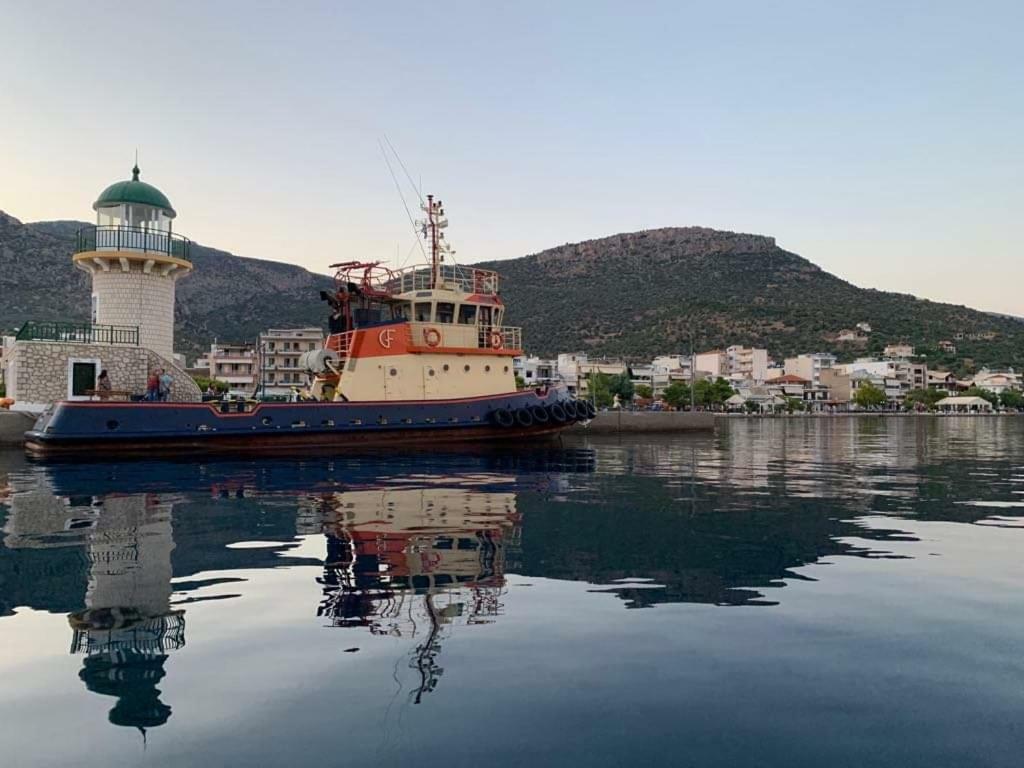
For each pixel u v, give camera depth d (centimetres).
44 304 12962
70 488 1141
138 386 2302
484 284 2492
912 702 340
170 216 2617
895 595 525
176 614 465
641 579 564
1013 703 340
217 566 601
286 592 519
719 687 354
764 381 12100
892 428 5359
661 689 351
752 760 283
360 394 2230
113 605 485
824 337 16550
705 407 9744
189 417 1911
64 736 297
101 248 2419
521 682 357
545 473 1427
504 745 291
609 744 294
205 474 1373
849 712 328
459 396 2305
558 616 464
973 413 10994
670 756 284
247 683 353
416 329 2269
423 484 1210
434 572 581
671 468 1598
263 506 944
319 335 7150
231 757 280
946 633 440
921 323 17938
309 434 2038
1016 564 630
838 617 470
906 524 841
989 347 16212
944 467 1720
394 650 400
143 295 2494
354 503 974
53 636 421
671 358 12600
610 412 3616
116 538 723
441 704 330
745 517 880
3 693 340
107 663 379
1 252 14088
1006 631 445
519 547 682
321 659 385
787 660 392
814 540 733
